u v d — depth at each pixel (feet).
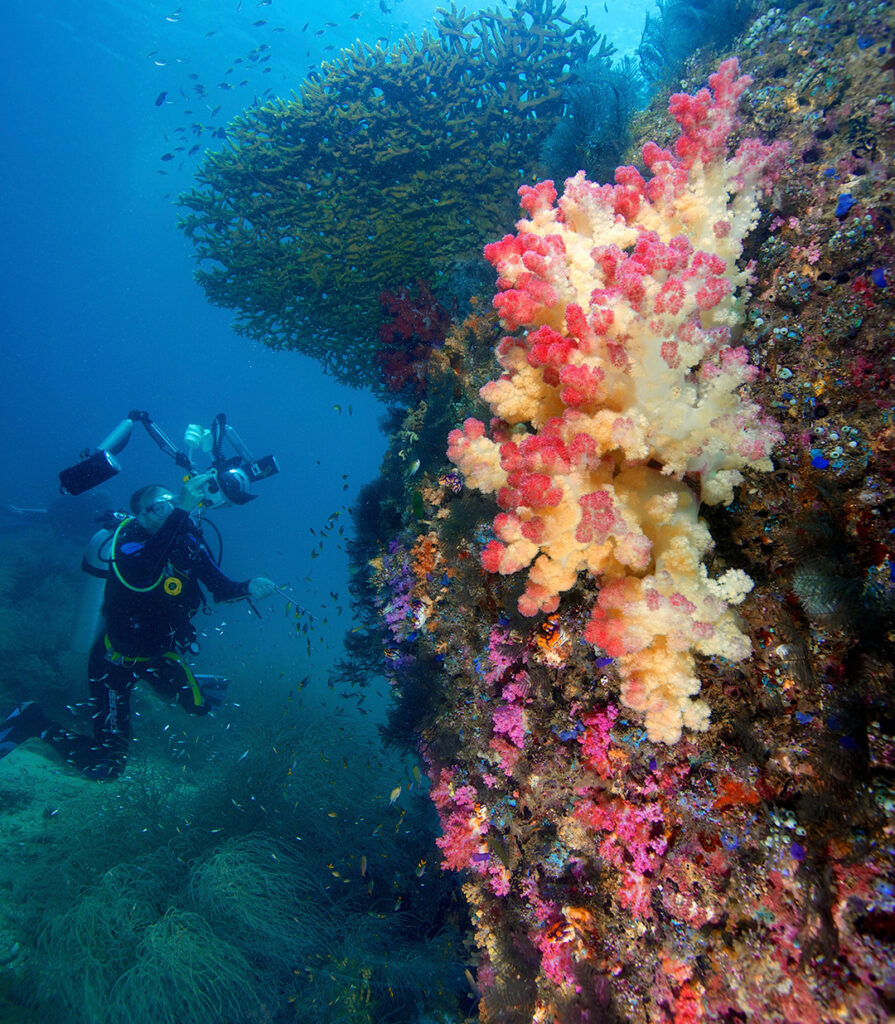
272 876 15.74
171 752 26.43
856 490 5.51
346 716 26.21
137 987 13.41
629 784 6.24
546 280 6.58
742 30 10.25
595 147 12.92
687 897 5.41
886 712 4.56
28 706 21.84
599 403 6.36
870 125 6.97
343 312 19.49
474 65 19.06
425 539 11.95
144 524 20.68
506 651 8.13
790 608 5.62
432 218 17.71
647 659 5.46
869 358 5.84
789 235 6.89
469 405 12.28
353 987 13.51
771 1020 4.33
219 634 46.85
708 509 6.44
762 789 5.19
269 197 19.84
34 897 15.79
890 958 3.77
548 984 6.80
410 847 17.40
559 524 5.98
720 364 5.99
